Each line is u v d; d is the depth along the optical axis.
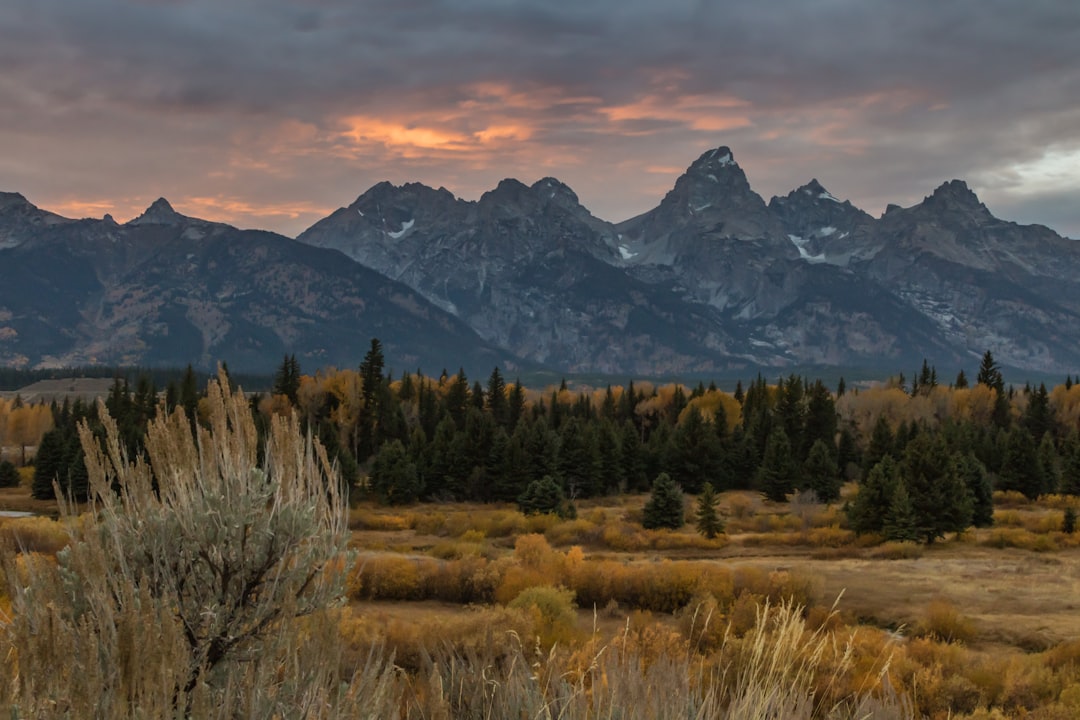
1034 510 72.50
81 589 4.52
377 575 33.19
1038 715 16.33
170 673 3.97
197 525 5.23
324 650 4.94
